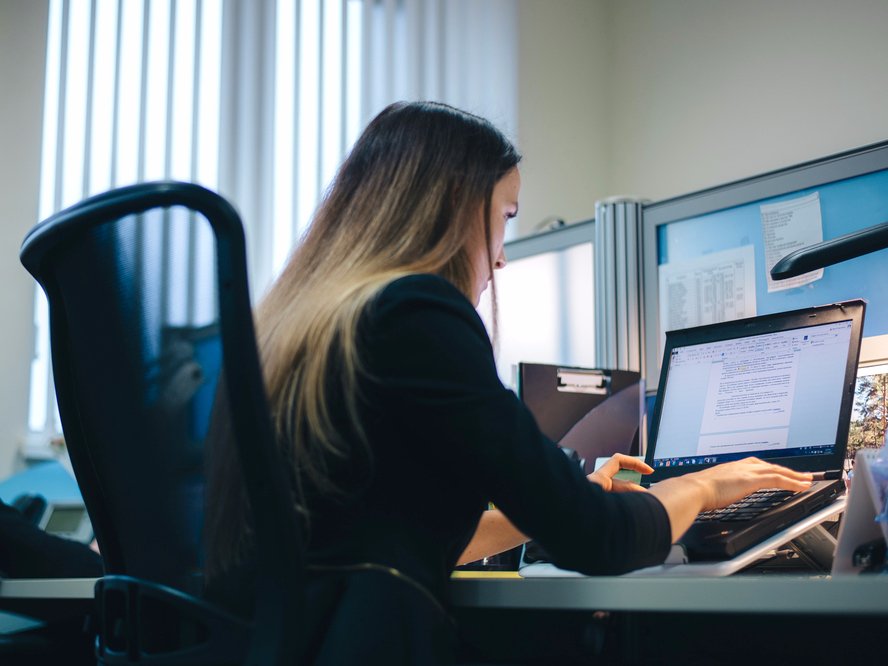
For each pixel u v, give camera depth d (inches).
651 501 35.3
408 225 37.6
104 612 36.7
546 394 64.0
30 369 105.1
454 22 129.4
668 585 30.5
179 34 113.9
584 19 138.9
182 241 33.0
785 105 114.7
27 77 107.4
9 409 104.0
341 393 32.9
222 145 114.6
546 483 31.8
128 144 110.3
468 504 34.0
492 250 40.7
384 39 124.7
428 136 39.4
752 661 45.4
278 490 30.8
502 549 47.1
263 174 116.1
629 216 76.4
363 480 32.5
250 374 30.9
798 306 64.7
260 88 117.1
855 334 48.9
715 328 55.8
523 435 32.2
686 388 55.5
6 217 105.2
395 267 36.6
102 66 110.3
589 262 80.4
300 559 31.0
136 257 34.4
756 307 67.2
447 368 32.1
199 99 114.0
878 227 52.1
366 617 30.4
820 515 39.5
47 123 108.0
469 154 39.6
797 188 65.7
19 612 56.1
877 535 35.3
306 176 118.4
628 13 136.9
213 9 116.0
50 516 95.3
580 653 43.7
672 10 130.3
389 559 31.7
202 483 33.8
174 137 112.2
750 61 119.4
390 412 32.4
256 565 31.9
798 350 51.1
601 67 138.9
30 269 37.7
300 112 119.0
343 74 122.0
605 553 32.4
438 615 32.1
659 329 73.2
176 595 33.3
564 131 134.8
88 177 108.3
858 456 35.4
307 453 32.9
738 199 69.2
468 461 31.8
